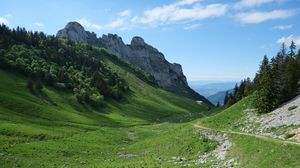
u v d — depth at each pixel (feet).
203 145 209.26
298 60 307.99
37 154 231.50
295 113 215.92
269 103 251.39
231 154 178.40
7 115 371.56
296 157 140.67
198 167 171.73
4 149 231.30
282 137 185.88
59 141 290.76
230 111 292.40
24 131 304.71
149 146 265.34
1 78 573.33
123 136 388.78
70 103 604.49
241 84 475.72
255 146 170.81
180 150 217.77
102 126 481.05
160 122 645.92
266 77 262.06
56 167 198.70
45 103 538.47
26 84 590.14
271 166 142.82
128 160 222.48
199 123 293.64
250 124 238.07
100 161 227.20
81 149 270.67
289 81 262.47
